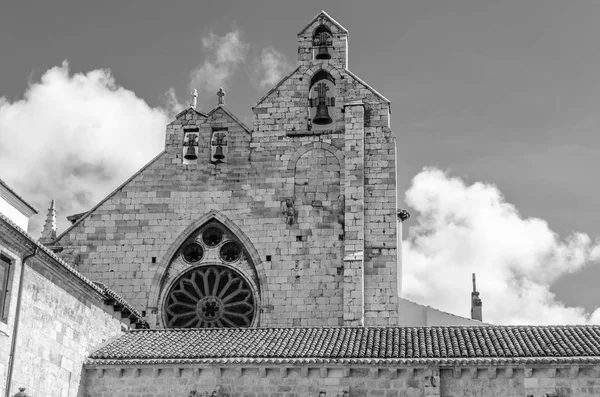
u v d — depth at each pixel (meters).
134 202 54.91
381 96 55.72
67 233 54.44
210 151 55.78
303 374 38.81
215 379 39.28
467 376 38.09
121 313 45.03
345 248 52.34
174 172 55.34
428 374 38.09
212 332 44.41
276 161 55.16
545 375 37.59
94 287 41.22
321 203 54.00
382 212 53.34
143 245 54.09
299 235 53.47
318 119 55.84
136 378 39.97
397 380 38.31
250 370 39.19
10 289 35.50
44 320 37.69
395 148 54.59
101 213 54.75
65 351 39.09
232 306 53.03
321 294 52.19
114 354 40.94
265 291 52.53
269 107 56.38
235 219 54.25
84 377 40.28
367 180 54.09
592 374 37.44
